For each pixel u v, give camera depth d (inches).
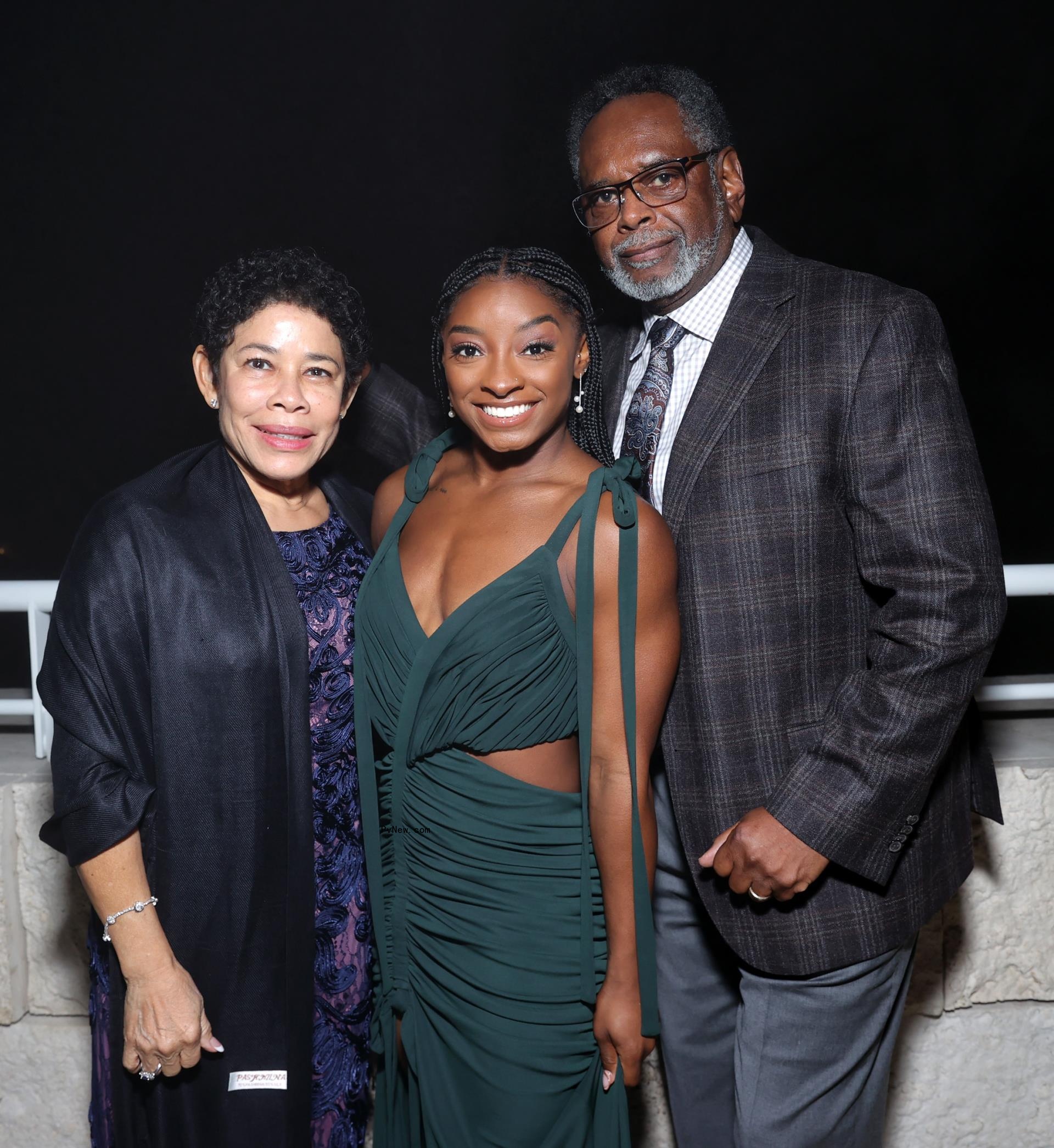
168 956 63.0
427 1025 67.0
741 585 66.7
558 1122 65.7
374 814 66.1
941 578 62.9
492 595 60.8
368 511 74.6
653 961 64.0
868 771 63.6
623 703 61.6
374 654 65.0
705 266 70.6
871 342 64.7
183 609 63.5
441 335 64.2
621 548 60.6
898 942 68.8
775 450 66.0
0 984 83.8
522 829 62.8
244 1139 65.4
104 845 61.7
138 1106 66.0
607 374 77.2
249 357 64.4
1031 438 388.5
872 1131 74.0
